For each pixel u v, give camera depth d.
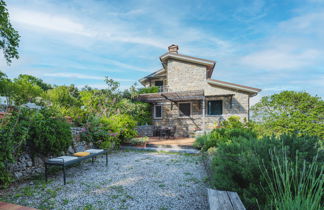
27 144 4.36
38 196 3.34
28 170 4.35
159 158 6.73
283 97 9.17
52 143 4.39
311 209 1.56
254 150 2.88
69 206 2.97
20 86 10.74
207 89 12.68
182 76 13.40
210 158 4.58
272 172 2.40
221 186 2.83
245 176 2.62
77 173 4.81
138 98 12.65
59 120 5.03
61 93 12.02
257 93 11.71
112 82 10.14
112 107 10.10
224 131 7.46
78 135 6.44
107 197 3.34
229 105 12.00
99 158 6.68
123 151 8.17
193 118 13.03
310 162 2.54
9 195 3.36
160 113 14.20
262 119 10.12
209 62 12.62
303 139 2.92
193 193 3.55
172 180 4.29
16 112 4.06
